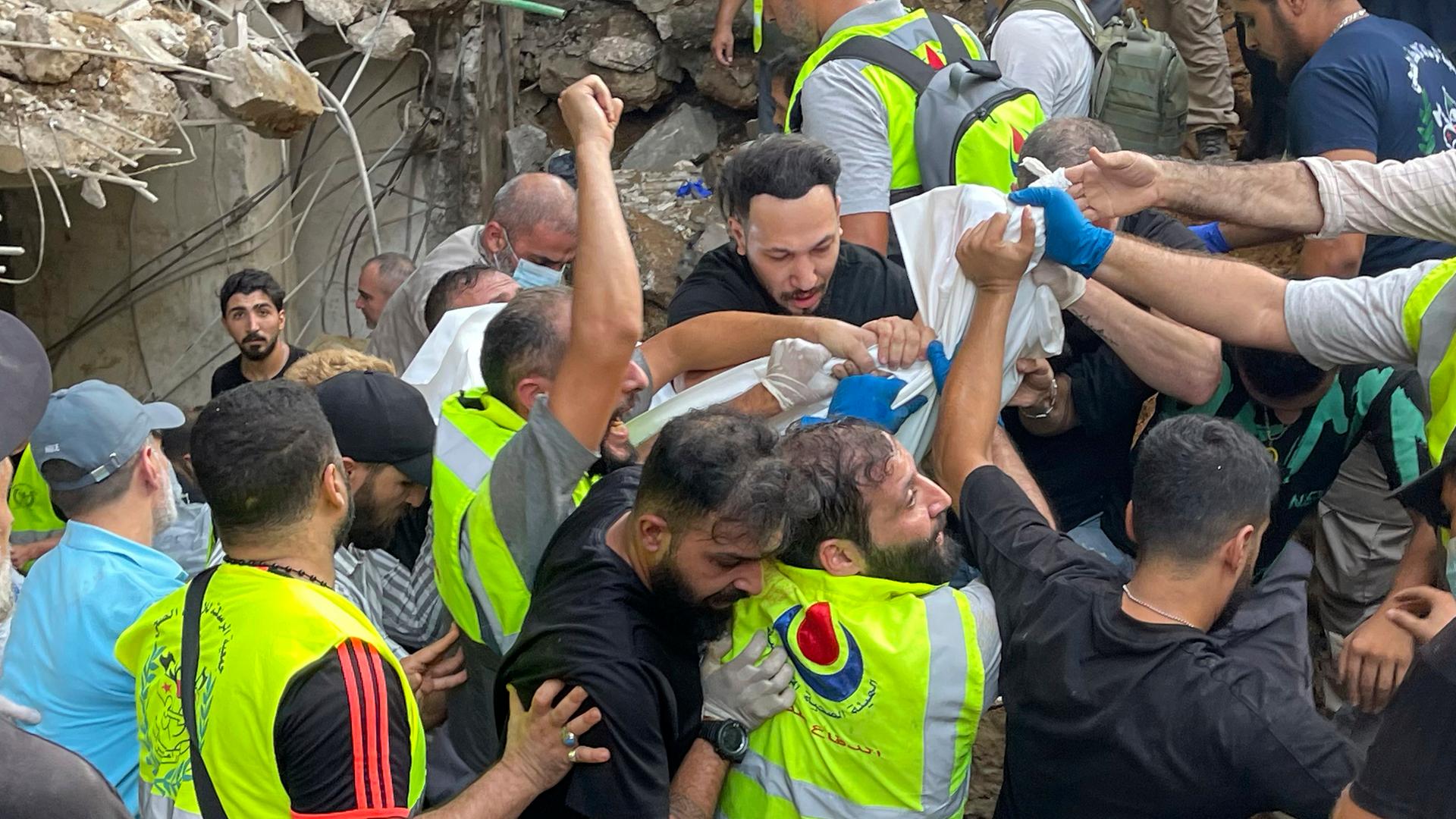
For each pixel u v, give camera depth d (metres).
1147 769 2.04
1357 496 3.38
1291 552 2.41
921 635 2.17
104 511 2.60
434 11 5.93
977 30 5.91
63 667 2.45
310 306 6.57
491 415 2.44
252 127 4.55
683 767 2.18
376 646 2.01
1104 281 2.57
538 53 6.61
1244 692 2.01
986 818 3.15
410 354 4.20
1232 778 1.99
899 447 2.26
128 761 2.48
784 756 2.21
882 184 3.45
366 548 2.63
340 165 6.42
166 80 4.21
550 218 3.90
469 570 2.29
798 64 5.30
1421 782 1.61
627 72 6.43
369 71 6.30
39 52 4.00
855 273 3.04
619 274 2.17
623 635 2.03
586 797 2.00
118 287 5.98
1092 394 2.94
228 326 5.02
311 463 2.07
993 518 2.35
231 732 1.94
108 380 6.09
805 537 2.20
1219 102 4.99
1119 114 4.11
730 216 2.94
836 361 2.75
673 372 2.91
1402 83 3.46
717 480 1.92
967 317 2.68
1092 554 2.27
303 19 5.51
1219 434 2.12
